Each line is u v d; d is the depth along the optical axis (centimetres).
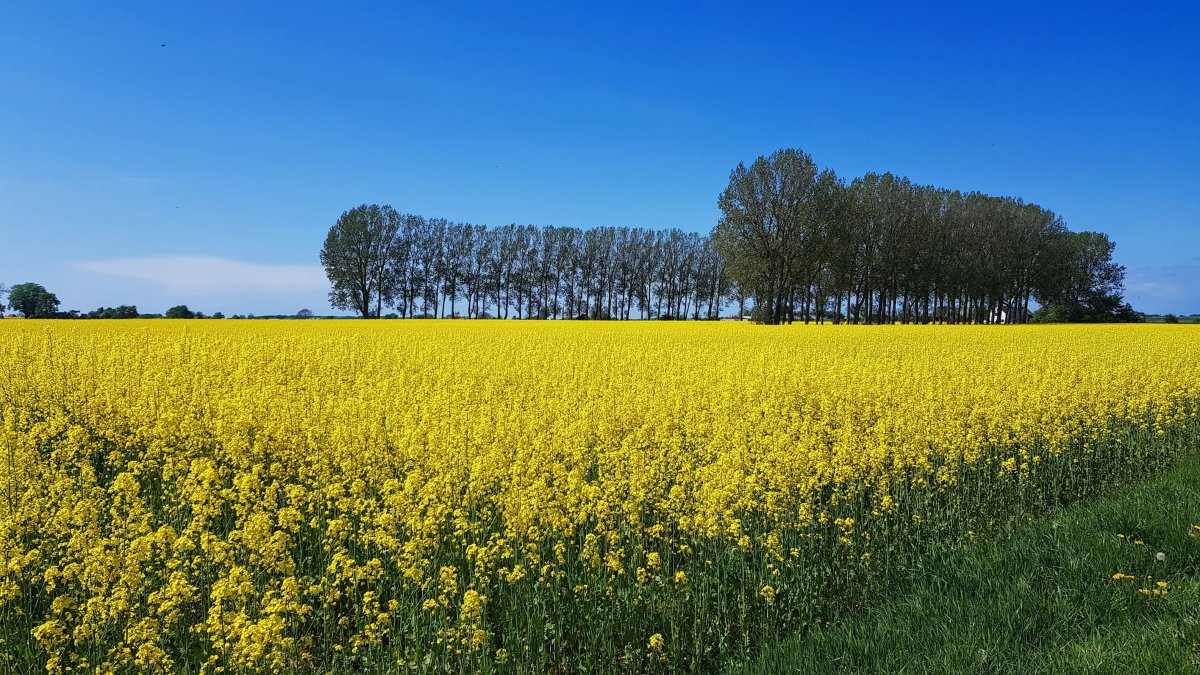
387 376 1775
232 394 1302
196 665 547
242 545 643
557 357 2178
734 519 705
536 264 8750
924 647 553
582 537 721
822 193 5388
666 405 1273
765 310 5753
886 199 6644
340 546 684
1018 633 564
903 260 6681
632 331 3762
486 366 1903
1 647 527
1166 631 538
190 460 933
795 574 673
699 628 595
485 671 523
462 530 690
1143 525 756
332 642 571
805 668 532
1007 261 7462
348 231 7494
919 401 1270
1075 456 1103
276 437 986
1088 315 7431
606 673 556
